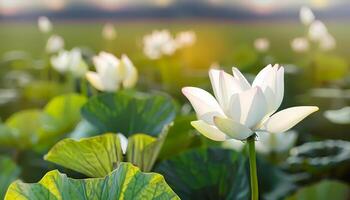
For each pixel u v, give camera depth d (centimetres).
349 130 382
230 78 202
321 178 314
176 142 274
